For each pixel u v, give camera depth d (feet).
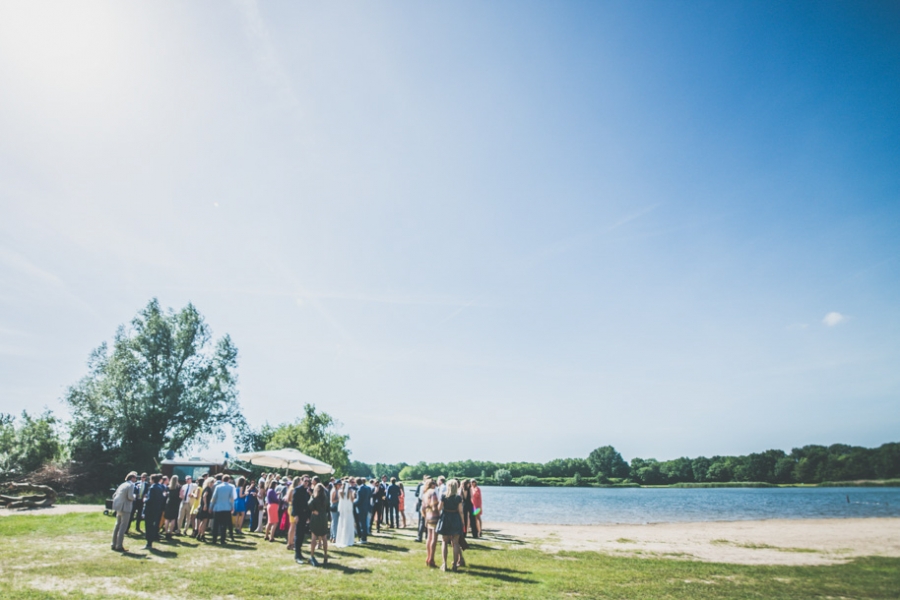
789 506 195.83
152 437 153.99
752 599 32.40
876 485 469.57
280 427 158.92
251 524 62.39
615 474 578.66
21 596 27.02
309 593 30.25
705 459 561.43
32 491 95.45
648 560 48.57
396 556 45.70
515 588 33.27
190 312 171.22
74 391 147.84
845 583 38.04
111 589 29.60
